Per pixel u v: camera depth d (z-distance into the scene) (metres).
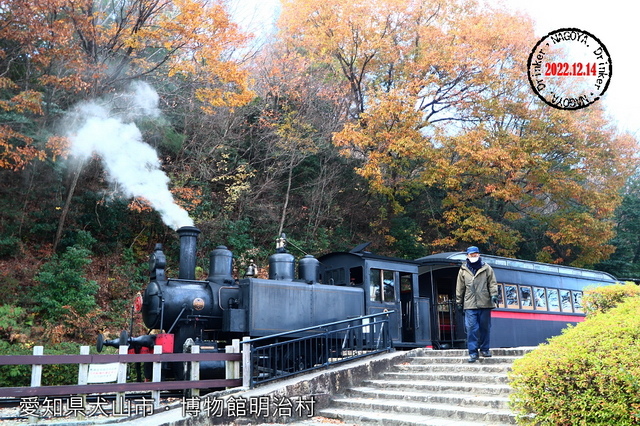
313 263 12.77
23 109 13.15
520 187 22.75
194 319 10.66
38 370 7.57
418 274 15.57
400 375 9.26
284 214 19.75
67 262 13.94
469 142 20.06
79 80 13.39
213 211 18.50
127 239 17.88
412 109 19.38
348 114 22.61
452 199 22.09
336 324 11.53
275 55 21.22
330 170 21.98
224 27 14.10
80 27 14.04
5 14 12.79
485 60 20.30
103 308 14.92
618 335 5.59
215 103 14.83
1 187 15.72
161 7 14.68
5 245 14.97
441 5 21.58
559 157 23.28
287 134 20.00
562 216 22.81
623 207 28.55
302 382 8.39
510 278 15.87
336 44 19.86
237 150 20.36
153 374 8.45
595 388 5.00
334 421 7.78
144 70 16.50
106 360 8.09
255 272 11.51
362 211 23.69
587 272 19.22
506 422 6.45
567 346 5.61
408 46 21.88
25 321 12.60
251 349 8.99
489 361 8.91
